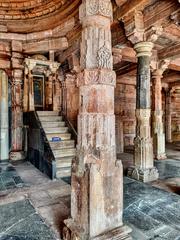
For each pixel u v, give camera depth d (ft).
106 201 8.86
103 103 8.92
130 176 19.74
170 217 11.73
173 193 15.51
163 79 42.52
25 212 12.35
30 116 25.98
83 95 9.20
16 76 28.04
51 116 27.25
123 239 8.89
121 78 42.93
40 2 25.26
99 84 8.86
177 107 54.90
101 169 8.71
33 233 10.10
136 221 11.25
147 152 19.02
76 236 8.59
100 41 9.00
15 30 27.76
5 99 28.25
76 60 25.52
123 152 34.71
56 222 11.14
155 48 25.82
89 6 9.12
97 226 8.57
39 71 31.12
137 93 19.56
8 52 28.02
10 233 10.10
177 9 14.25
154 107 30.25
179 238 9.62
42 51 27.84
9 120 30.01
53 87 30.01
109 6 9.34
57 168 20.57
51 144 23.04
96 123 8.81
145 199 14.32
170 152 36.24
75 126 32.55
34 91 31.91
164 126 51.98
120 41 19.49
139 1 15.26
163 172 22.13
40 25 26.96
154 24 16.37
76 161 9.26
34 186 17.13
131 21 17.01
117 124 34.60
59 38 26.32
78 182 9.03
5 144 28.04
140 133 19.36
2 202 13.84
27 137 27.32
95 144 8.81
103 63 8.96
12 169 22.88
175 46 24.30
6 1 25.99
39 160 22.75
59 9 23.99
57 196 14.93
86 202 8.54
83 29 9.51
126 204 13.47
